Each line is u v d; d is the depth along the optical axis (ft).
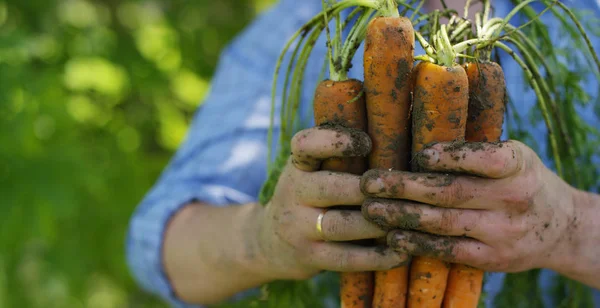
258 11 10.00
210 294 4.61
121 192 8.04
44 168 7.33
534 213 3.19
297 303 4.55
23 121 7.12
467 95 3.26
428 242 3.18
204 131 5.24
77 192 7.50
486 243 3.20
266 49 5.26
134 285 9.66
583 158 4.48
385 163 3.37
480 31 3.50
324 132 3.20
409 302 3.62
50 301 7.98
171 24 8.91
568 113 4.38
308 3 5.22
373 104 3.33
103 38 8.40
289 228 3.44
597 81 4.69
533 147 4.49
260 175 4.99
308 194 3.29
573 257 3.50
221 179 4.91
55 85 7.68
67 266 7.92
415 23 3.60
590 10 4.64
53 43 8.07
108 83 8.05
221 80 5.55
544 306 4.74
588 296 4.65
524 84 4.37
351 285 3.69
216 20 9.75
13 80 7.22
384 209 3.10
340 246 3.39
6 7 7.98
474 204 3.09
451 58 3.27
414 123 3.31
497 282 4.56
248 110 5.08
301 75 3.98
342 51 3.47
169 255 4.65
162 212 4.81
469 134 3.51
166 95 8.57
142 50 8.59
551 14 4.65
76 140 7.72
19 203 7.18
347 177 3.22
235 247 4.03
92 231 8.04
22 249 7.58
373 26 3.26
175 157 5.50
